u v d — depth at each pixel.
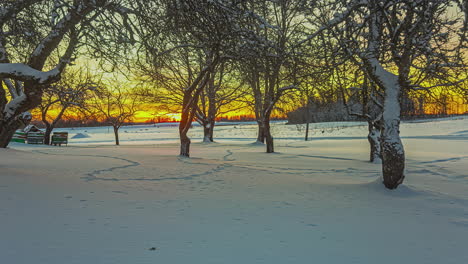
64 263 3.66
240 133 77.81
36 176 9.02
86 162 13.68
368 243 4.81
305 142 39.78
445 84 10.03
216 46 11.73
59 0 9.88
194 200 7.17
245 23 10.80
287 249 4.43
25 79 11.27
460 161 18.92
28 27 10.77
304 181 10.55
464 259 4.27
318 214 6.37
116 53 11.80
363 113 19.11
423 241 4.97
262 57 12.64
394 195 8.64
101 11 10.53
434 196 8.64
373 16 10.09
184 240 4.63
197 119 45.25
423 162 18.50
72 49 11.29
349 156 22.30
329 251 4.42
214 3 9.77
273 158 20.30
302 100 27.97
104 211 5.93
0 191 6.80
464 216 6.61
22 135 33.56
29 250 3.98
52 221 5.17
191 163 14.62
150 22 11.04
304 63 11.89
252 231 5.16
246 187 9.02
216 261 3.93
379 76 10.02
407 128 64.31
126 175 10.39
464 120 73.25
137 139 70.44
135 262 3.79
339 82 13.87
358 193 8.70
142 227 5.12
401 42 10.52
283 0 11.81
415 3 8.93
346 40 10.40
